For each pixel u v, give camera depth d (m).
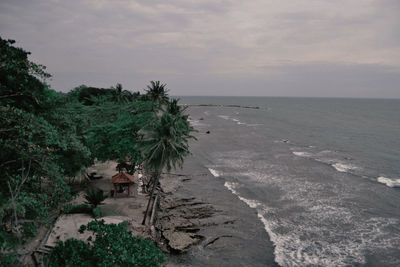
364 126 119.75
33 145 14.27
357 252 23.14
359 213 30.84
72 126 27.30
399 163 54.34
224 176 44.94
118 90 78.62
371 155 61.88
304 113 198.88
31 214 14.77
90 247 15.20
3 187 14.12
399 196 36.09
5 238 11.82
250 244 24.09
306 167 51.00
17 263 12.16
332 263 21.59
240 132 101.12
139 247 14.61
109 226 15.14
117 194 32.09
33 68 17.02
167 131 24.89
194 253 22.17
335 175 45.69
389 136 90.94
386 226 27.77
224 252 22.64
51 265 12.98
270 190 38.25
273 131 104.31
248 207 32.16
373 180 42.88
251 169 49.59
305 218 29.45
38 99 19.64
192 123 132.00
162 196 34.16
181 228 25.89
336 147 72.06
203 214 29.56
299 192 37.50
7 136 14.81
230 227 27.00
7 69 16.64
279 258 22.12
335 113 198.75
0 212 11.80
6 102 16.78
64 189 16.55
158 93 56.97
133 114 36.50
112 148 30.50
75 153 27.78
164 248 22.38
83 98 79.75
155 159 25.22
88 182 36.22
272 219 29.12
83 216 23.31
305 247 23.83
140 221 25.67
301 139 85.62
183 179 42.72
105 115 42.94
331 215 30.22
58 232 19.67
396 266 21.16
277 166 51.78
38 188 16.73
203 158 58.81
